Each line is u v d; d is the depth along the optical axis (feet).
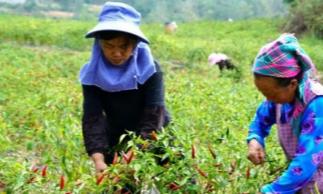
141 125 14.48
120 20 13.52
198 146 15.89
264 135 14.14
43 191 14.97
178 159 14.11
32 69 44.60
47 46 69.77
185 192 13.93
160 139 14.12
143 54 14.25
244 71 53.67
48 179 15.15
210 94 31.96
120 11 13.69
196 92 32.89
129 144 13.88
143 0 256.11
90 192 14.05
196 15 257.55
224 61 50.06
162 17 245.04
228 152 15.42
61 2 263.29
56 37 72.18
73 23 101.76
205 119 23.82
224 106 28.40
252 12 248.11
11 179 15.20
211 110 27.20
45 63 49.11
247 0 254.06
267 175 14.25
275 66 12.14
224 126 23.04
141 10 254.47
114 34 13.33
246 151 15.70
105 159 15.39
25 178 14.64
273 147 17.34
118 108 14.78
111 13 13.66
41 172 15.67
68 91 34.17
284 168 13.88
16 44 68.39
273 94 12.48
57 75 44.24
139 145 14.32
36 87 36.37
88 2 280.31
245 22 122.31
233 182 14.24
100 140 14.64
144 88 14.47
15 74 40.65
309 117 12.39
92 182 13.82
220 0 259.39
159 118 14.51
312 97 12.39
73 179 14.69
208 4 259.60
